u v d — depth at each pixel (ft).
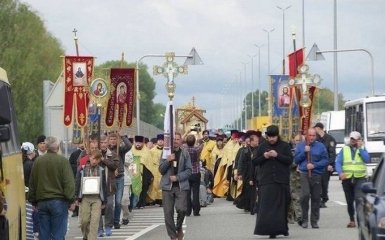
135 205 112.78
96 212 71.77
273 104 111.14
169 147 74.95
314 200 85.81
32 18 280.92
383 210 52.37
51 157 64.39
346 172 84.58
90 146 73.46
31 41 280.92
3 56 260.01
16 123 62.08
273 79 111.24
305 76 100.27
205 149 145.48
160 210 119.65
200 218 102.17
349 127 158.20
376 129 148.87
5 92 49.83
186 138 99.86
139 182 106.93
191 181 105.91
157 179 124.77
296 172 89.40
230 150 136.15
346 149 85.05
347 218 95.76
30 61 264.52
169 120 76.02
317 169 85.46
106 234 83.41
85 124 97.96
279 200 76.74
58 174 64.34
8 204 54.03
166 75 80.84
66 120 99.09
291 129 103.09
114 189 83.10
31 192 64.59
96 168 72.38
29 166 75.61
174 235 75.05
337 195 133.80
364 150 84.94
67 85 99.04
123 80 98.37
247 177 108.37
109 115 98.22
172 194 74.90
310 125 101.40
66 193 64.34
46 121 112.37
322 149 85.56
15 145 60.03
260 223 76.84
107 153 82.43
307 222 86.28
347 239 75.72
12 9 270.05
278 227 76.69
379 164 58.85
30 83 260.21
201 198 121.80
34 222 70.08
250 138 104.78
